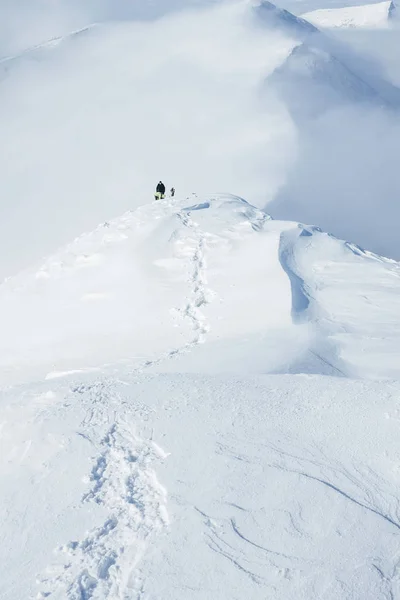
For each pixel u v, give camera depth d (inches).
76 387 560.4
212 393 481.7
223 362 717.3
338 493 331.0
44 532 336.2
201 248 1134.4
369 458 359.6
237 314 907.4
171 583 285.6
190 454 385.1
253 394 468.8
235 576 284.8
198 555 299.0
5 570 312.7
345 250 1109.7
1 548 330.6
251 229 1179.9
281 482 344.2
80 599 284.8
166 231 1192.8
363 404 422.3
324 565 285.9
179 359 759.1
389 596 268.7
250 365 700.0
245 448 382.9
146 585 286.4
